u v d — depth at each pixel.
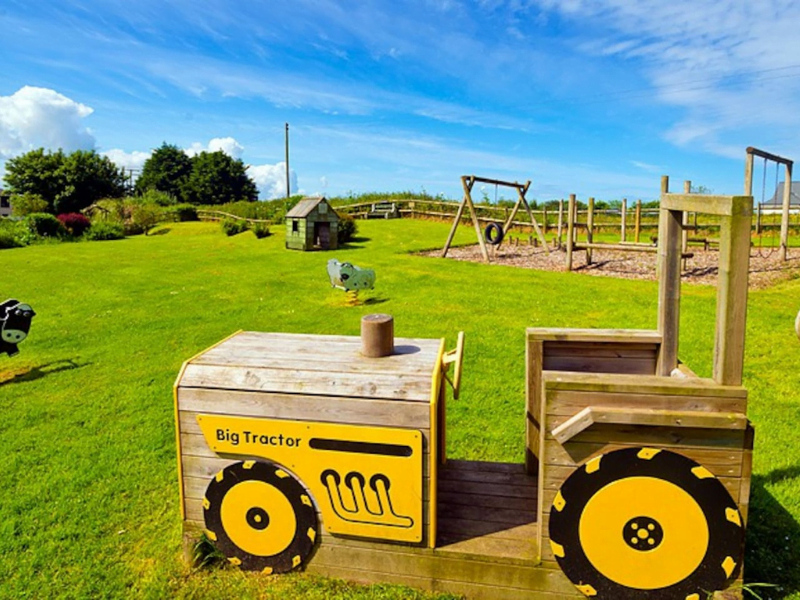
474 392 5.00
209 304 9.45
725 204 2.16
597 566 2.32
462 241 18.12
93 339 7.46
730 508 2.21
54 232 23.64
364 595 2.48
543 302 8.75
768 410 4.48
